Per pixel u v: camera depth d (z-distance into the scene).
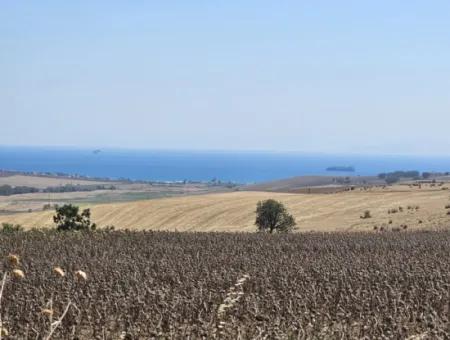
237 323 16.73
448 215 78.44
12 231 56.25
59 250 42.09
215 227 81.69
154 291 22.80
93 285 24.92
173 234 55.22
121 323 18.97
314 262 35.44
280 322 17.66
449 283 26.83
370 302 22.19
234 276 27.94
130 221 87.31
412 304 21.94
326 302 22.22
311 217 85.25
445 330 17.33
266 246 47.12
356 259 37.59
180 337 16.00
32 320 18.12
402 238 55.06
